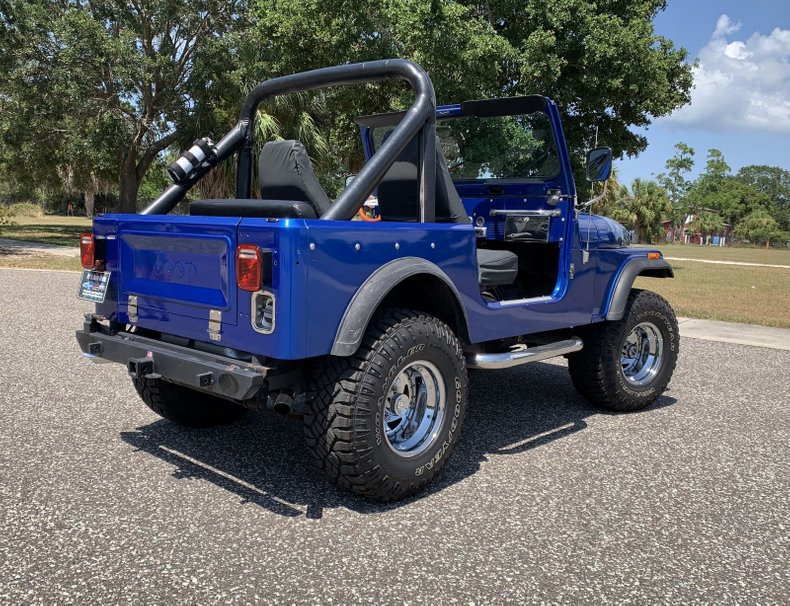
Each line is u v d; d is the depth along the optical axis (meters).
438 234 3.44
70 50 18.48
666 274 5.14
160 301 3.37
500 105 4.45
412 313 3.31
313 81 3.89
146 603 2.39
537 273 4.79
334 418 3.04
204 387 3.00
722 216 98.00
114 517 3.05
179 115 20.33
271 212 3.26
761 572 2.73
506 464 3.87
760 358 7.15
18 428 4.20
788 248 81.25
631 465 3.89
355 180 3.23
